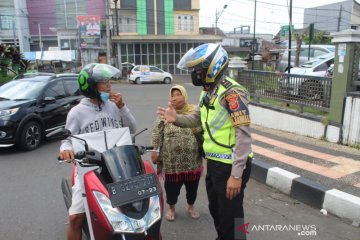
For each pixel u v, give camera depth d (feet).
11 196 15.67
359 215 12.39
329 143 21.48
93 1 131.75
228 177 8.98
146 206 8.27
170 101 12.18
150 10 120.78
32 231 12.51
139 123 32.73
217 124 8.86
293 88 25.04
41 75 27.61
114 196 7.93
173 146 12.15
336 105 21.34
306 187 14.29
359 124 20.04
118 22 118.62
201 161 12.73
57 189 16.48
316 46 45.39
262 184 16.49
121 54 112.98
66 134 9.13
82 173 8.80
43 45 134.21
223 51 8.82
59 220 13.33
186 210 13.91
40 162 20.85
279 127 26.32
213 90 8.91
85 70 9.82
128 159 8.72
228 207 9.11
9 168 19.76
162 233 12.13
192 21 124.67
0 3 123.44
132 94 58.85
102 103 10.43
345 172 15.89
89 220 8.57
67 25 133.08
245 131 8.26
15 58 71.87
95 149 9.20
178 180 12.45
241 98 8.41
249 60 55.16
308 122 23.52
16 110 22.75
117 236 7.97
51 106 25.31
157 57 115.85
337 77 21.12
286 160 17.89
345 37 20.20
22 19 126.41
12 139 22.43
